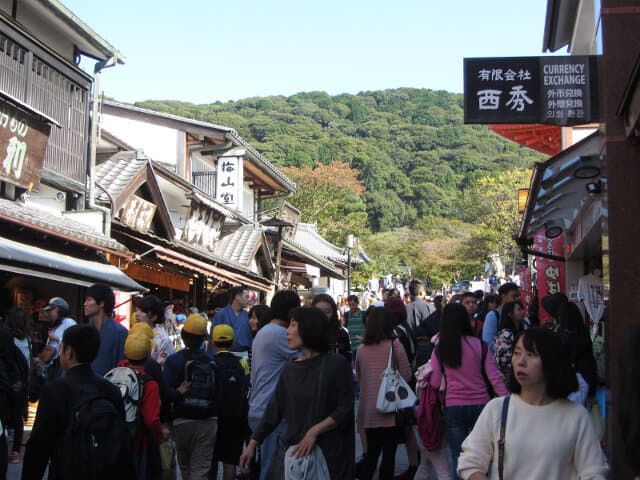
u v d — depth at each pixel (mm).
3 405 5004
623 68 6039
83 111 12359
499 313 8016
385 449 6039
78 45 12484
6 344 5219
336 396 4316
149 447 4742
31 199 11102
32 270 8773
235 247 19453
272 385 5574
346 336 8680
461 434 5547
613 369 5676
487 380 5594
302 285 31047
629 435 1788
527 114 7551
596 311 11016
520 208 16953
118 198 12438
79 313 11883
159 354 6422
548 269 14070
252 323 7641
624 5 6117
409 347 7730
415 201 90938
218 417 5895
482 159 103312
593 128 12742
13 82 10203
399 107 136750
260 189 26656
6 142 9641
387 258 53000
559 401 3172
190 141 20234
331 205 41656
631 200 5848
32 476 4031
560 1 11320
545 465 3043
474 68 7691
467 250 46156
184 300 17547
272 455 5277
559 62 7617
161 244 13617
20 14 10945
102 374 5660
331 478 4176
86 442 3930
